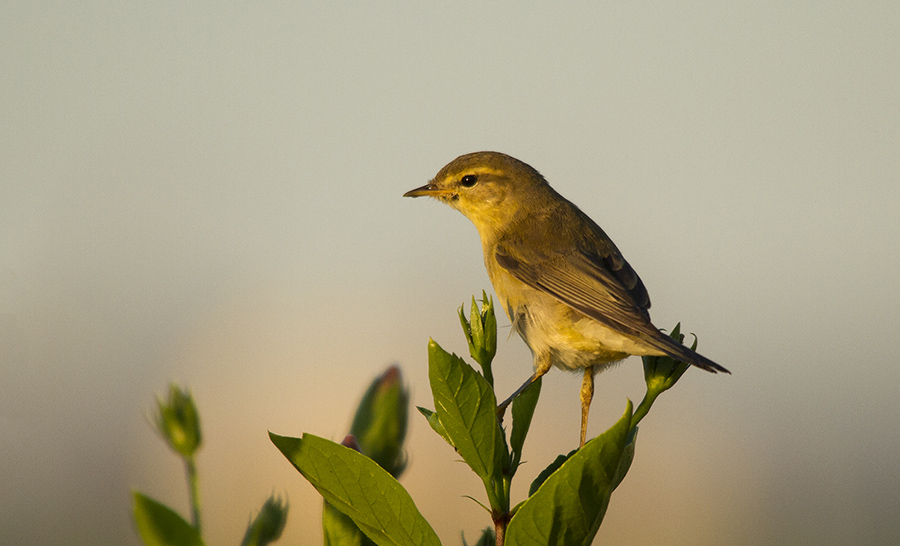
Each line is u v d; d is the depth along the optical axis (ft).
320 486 9.31
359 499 9.31
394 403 10.13
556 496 8.98
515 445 10.28
